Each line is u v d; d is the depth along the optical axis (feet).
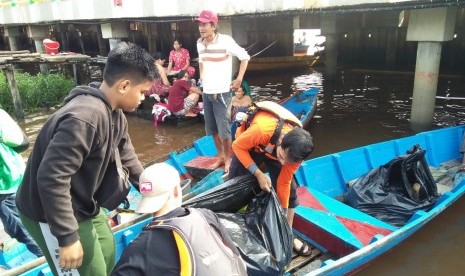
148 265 4.97
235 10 28.81
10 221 10.67
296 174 15.83
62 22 47.11
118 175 6.62
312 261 11.92
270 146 9.57
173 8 32.50
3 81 34.53
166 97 32.17
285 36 56.34
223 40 15.98
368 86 43.86
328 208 13.58
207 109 17.01
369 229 12.54
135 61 5.92
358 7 23.72
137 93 6.17
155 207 5.34
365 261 11.21
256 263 8.29
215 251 5.19
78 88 5.98
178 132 28.17
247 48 49.32
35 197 6.08
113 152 6.43
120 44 6.15
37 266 9.62
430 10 25.18
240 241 8.57
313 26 51.67
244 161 9.77
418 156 14.84
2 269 10.78
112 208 6.75
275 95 40.55
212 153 21.22
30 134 27.76
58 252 6.51
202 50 16.20
